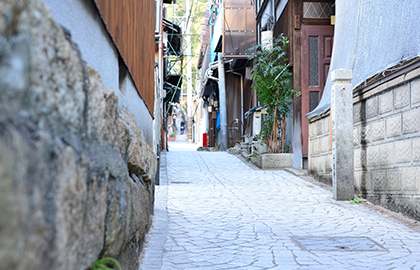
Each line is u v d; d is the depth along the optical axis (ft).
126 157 9.64
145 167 13.28
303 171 40.16
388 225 19.24
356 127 26.94
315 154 35.04
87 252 5.51
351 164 26.18
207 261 13.29
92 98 6.21
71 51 5.25
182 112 188.65
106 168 6.39
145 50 16.61
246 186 33.19
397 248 15.16
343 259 13.66
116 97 7.89
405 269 12.60
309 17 43.55
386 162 22.89
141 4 14.98
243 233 17.40
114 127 7.79
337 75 25.94
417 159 19.70
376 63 22.40
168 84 84.12
